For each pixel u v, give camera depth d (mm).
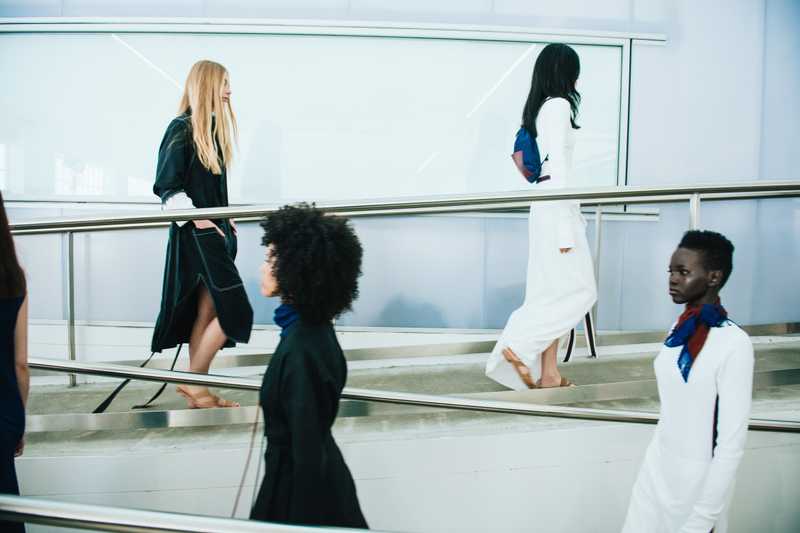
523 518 1822
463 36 2811
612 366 2668
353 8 2803
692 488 1260
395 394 1624
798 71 3016
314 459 982
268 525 850
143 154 2816
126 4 2756
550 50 2051
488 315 2953
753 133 3018
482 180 2902
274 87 2814
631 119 2953
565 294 2041
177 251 1810
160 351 1897
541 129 2035
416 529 1775
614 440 1858
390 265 2910
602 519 1866
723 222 3059
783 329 3055
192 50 2781
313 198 2875
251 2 2777
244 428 1875
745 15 2959
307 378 1021
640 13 2918
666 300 3041
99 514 850
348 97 2838
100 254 2816
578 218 2070
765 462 1911
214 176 1866
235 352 2828
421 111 2861
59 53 2754
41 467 1646
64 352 2820
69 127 2791
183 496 1684
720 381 1215
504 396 1945
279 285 1085
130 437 1798
